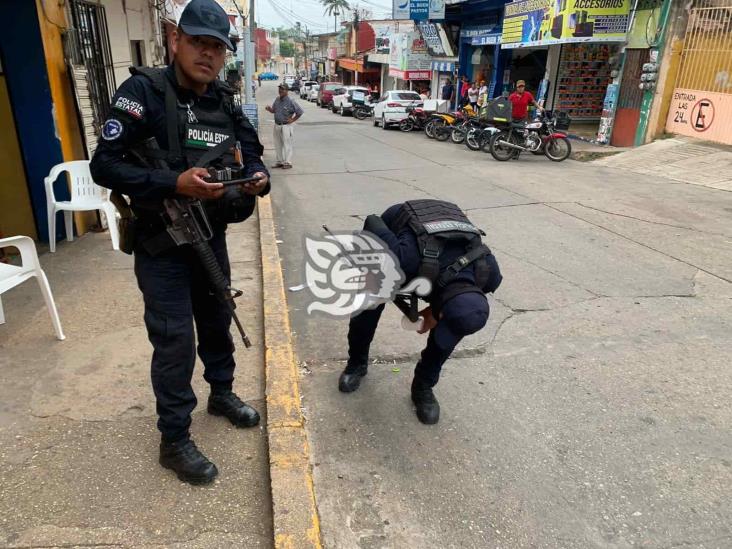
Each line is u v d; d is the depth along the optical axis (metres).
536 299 4.66
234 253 5.61
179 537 2.18
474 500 2.49
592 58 17.22
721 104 11.27
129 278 4.61
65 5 5.28
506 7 17.70
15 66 4.99
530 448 2.84
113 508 2.30
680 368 3.63
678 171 10.60
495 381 3.46
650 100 12.97
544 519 2.39
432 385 3.04
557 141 12.66
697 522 2.39
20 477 2.43
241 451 2.69
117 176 2.07
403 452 2.79
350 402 3.20
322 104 35.56
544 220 7.14
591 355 3.78
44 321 3.82
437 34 25.17
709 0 11.45
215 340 2.73
